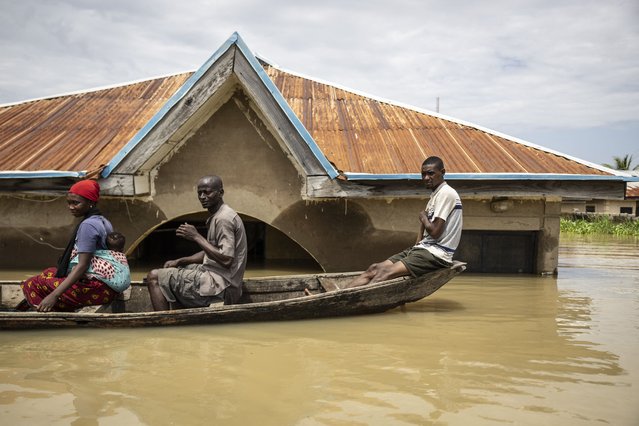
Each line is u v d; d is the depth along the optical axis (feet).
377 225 25.71
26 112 31.35
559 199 25.94
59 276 15.71
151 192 25.54
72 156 25.34
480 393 10.79
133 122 28.99
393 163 25.30
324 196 24.26
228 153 25.72
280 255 32.63
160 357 12.89
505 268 26.84
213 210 16.74
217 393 10.66
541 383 11.37
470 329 15.88
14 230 25.62
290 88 34.09
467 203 25.98
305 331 15.44
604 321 17.04
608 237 64.54
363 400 10.39
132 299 18.16
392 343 14.30
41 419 9.41
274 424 9.30
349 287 18.54
